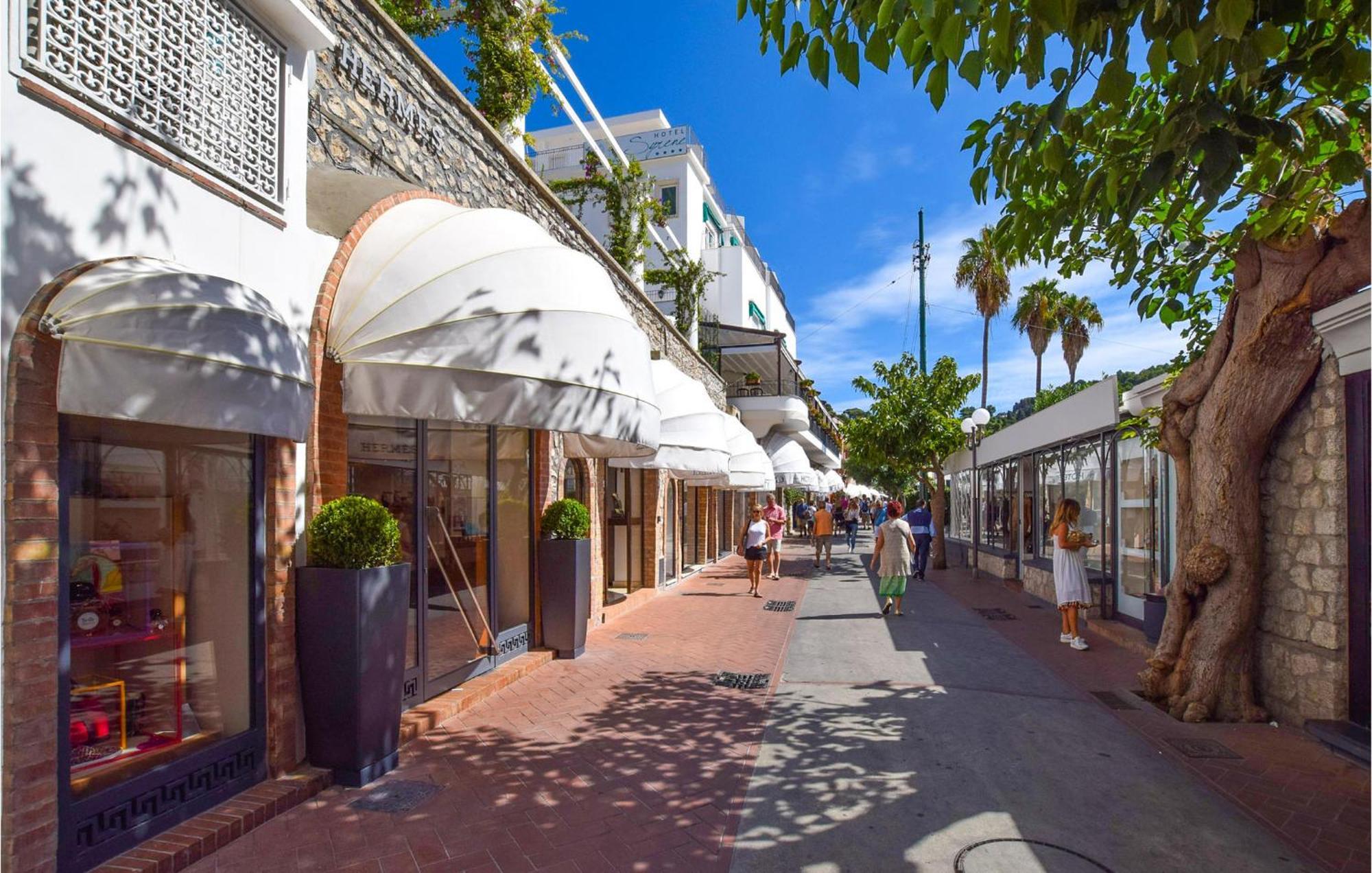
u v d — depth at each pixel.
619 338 6.19
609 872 3.72
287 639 4.64
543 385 5.38
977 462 19.03
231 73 4.25
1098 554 11.40
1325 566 5.75
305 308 4.84
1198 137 3.41
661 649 9.04
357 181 5.27
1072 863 3.86
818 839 4.10
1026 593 14.71
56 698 3.19
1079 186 4.51
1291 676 6.05
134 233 3.59
